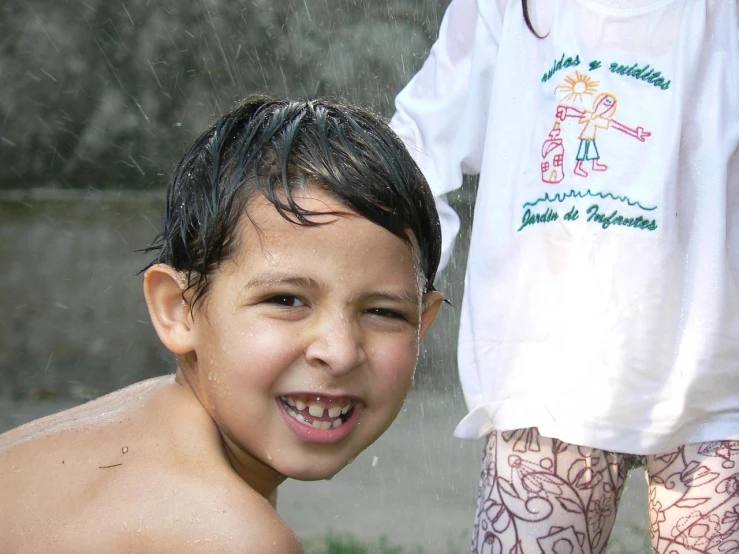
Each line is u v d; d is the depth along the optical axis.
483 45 2.57
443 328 6.17
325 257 1.46
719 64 2.27
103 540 1.38
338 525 3.66
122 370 6.37
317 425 1.50
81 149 8.65
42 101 8.66
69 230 7.89
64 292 7.11
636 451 2.11
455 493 4.11
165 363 6.50
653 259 2.16
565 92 2.30
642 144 2.22
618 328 2.13
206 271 1.52
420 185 1.60
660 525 2.16
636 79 2.26
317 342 1.46
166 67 8.71
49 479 1.48
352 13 8.64
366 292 1.48
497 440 2.22
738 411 2.14
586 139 2.25
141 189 8.66
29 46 8.60
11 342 6.56
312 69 8.59
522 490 2.14
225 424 1.53
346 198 1.48
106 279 7.30
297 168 1.51
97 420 1.59
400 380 1.53
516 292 2.25
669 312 2.15
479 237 2.36
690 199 2.22
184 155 1.68
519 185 2.32
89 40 8.66
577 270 2.19
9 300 6.97
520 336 2.23
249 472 1.67
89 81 8.69
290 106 1.66
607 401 2.11
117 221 8.07
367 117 1.68
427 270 1.64
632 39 2.29
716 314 2.15
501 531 2.15
